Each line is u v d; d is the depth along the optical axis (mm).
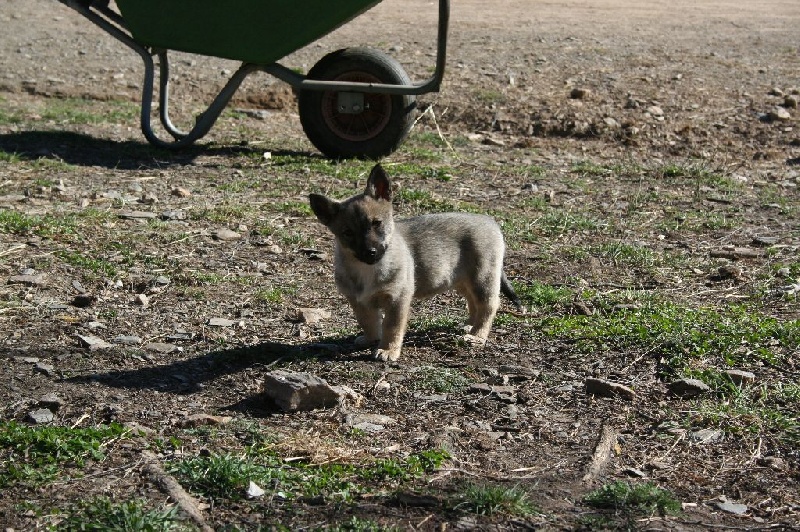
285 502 6352
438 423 7613
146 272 10891
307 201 13719
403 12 26562
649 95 19562
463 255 9531
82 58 22297
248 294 10422
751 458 7180
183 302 10117
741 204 14352
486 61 21750
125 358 8625
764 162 16875
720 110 18891
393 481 6652
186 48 15602
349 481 6625
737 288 10891
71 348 8789
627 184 15352
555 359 8961
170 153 16078
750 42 23922
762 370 8641
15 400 7684
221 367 8555
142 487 6438
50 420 7363
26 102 19188
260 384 8203
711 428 7621
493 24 25281
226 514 6211
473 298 9602
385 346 8906
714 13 27328
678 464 7090
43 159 15117
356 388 8195
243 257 11570
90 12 15781
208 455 6863
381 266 8711
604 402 8070
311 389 7711
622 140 17844
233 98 19906
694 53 22672
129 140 16750
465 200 14172
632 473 6902
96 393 7875
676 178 15711
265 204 13508
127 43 15938
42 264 10875
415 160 16234
